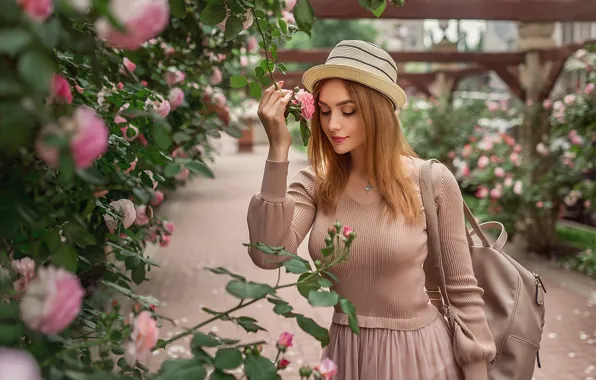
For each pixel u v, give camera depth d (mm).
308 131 1938
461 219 2064
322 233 2006
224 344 1380
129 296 1694
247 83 1914
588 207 7859
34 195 1194
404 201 1950
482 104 12406
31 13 800
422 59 11273
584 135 7648
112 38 952
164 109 2637
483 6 6703
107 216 2059
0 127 810
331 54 2039
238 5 1847
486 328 2018
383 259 1929
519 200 8367
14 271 1265
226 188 15266
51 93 1052
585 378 4262
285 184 1874
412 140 11820
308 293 1434
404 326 1959
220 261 7598
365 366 1960
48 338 1196
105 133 979
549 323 5426
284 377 4215
